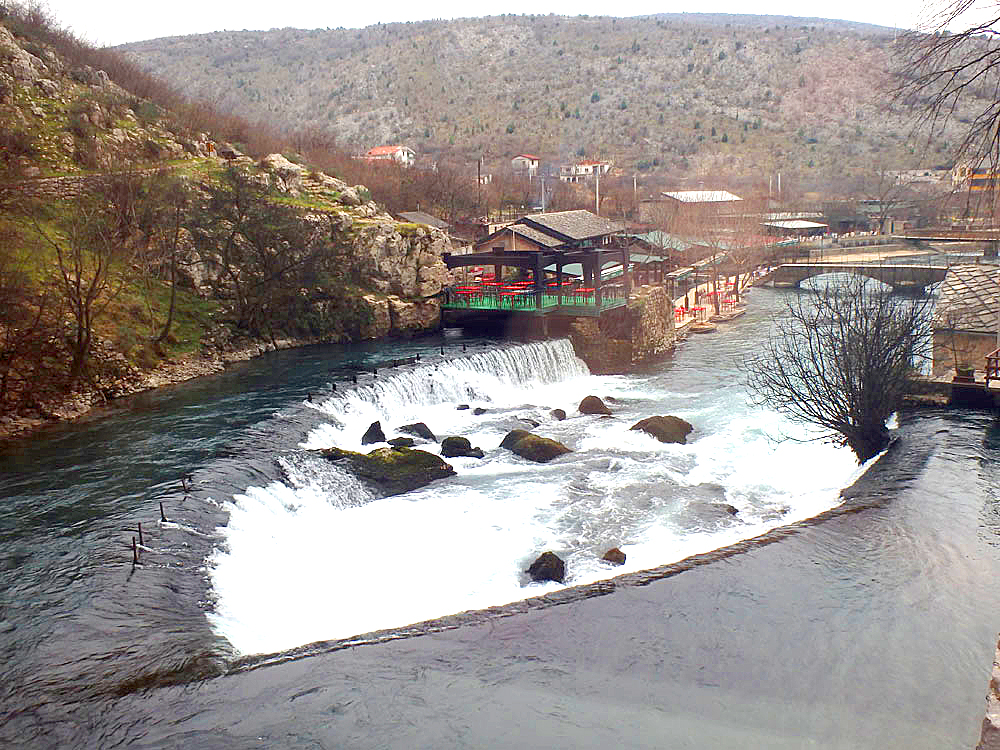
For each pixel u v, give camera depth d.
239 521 31.62
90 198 61.69
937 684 19.39
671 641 21.86
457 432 47.16
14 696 20.02
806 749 17.11
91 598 24.66
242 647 23.50
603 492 37.41
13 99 71.12
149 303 56.31
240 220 65.81
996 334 47.91
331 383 50.25
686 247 113.56
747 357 70.81
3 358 44.66
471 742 17.72
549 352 63.78
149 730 18.59
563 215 81.56
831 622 22.44
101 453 38.38
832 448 41.69
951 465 34.31
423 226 74.06
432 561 30.70
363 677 20.56
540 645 21.92
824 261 124.31
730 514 34.28
